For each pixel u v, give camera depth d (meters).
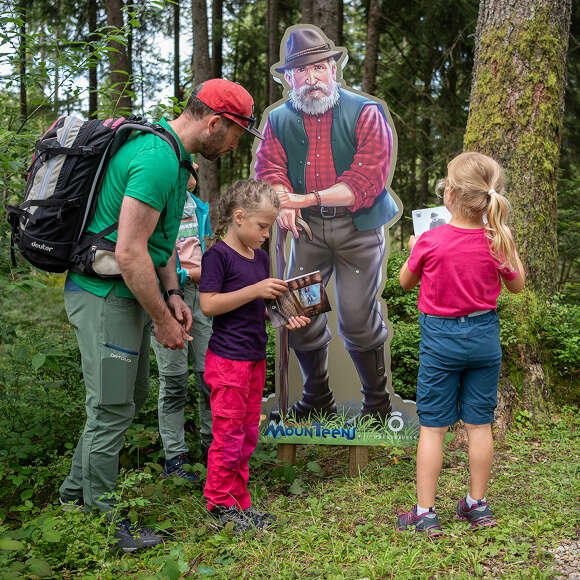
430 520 2.45
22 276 2.85
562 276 7.95
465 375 2.52
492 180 2.42
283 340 3.48
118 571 2.28
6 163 2.90
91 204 2.35
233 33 15.44
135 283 2.29
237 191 2.60
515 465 3.24
